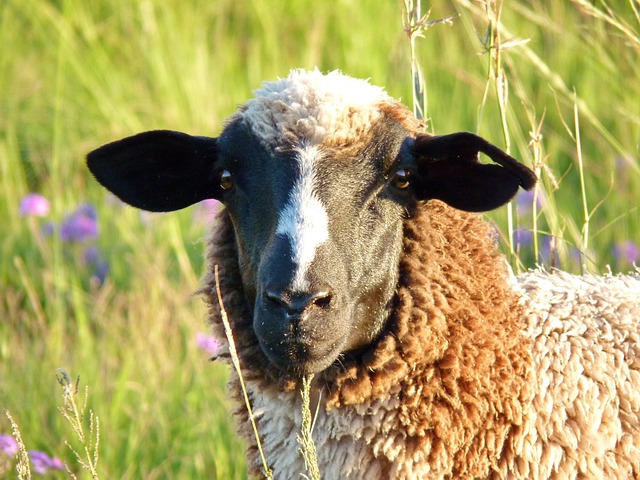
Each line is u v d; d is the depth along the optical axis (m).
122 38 33.69
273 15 34.62
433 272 12.71
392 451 12.30
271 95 12.84
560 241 17.31
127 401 19.55
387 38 33.06
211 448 17.66
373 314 12.32
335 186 11.99
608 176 25.22
